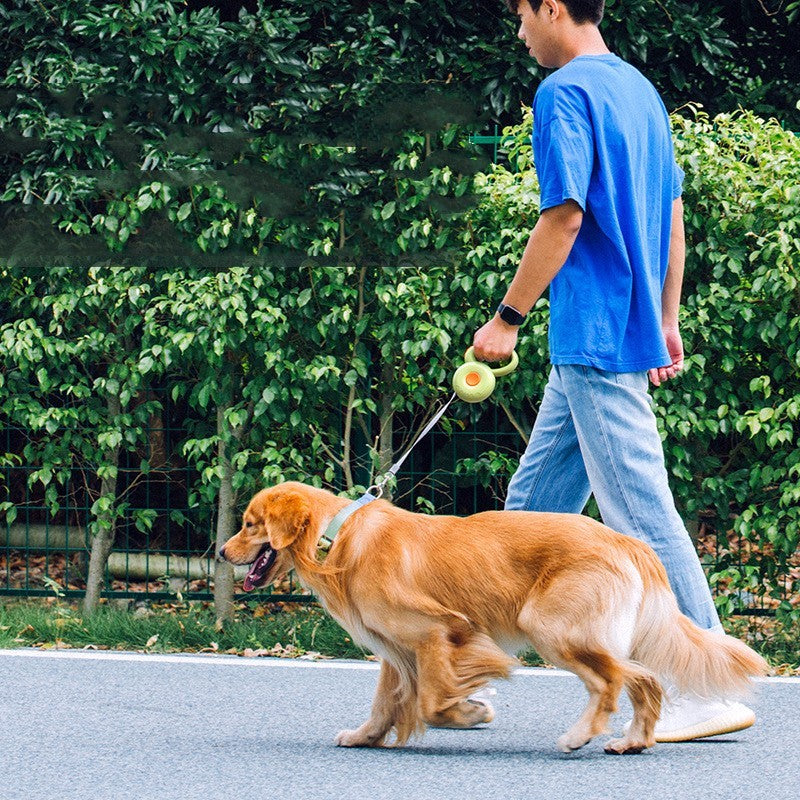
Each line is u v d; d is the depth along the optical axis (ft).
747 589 26.12
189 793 15.03
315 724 18.88
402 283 25.75
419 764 16.34
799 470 24.80
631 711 19.76
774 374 25.29
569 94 17.33
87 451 27.94
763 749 17.21
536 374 25.86
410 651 16.44
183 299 25.98
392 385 27.14
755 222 25.09
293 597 28.37
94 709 19.70
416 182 26.30
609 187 17.48
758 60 36.96
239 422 26.50
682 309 24.99
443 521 16.84
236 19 35.01
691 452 25.86
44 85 29.37
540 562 16.26
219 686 21.52
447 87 32.32
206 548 31.07
